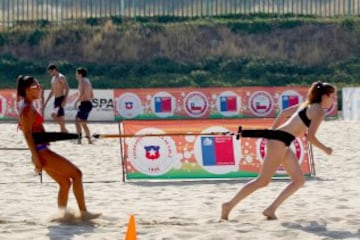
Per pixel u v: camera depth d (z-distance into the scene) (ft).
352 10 193.47
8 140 88.38
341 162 68.18
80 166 66.18
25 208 46.01
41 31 175.63
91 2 183.42
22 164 67.26
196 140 57.67
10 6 193.67
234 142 57.67
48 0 191.72
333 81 162.40
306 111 40.06
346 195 49.75
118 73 162.91
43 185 55.42
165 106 119.96
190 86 158.20
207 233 37.27
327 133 97.35
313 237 36.32
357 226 39.14
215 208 45.88
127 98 120.16
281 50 171.73
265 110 120.16
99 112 119.96
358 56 171.42
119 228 39.11
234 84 159.43
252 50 171.32
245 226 38.96
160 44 172.55
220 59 168.25
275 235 36.76
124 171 58.08
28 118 39.96
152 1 198.18
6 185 55.57
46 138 40.50
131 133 57.57
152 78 160.66
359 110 117.70
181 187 54.44
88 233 37.65
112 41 172.86
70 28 176.35
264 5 190.60
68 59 169.58
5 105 119.44
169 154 57.72
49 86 154.20
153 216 43.06
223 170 57.57
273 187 53.26
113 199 49.44
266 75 162.91
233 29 177.47
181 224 40.16
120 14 184.65
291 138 40.24
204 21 180.86
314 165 63.57
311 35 176.35
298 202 47.11
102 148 79.41
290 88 120.26
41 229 38.65
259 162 57.62
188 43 172.86
